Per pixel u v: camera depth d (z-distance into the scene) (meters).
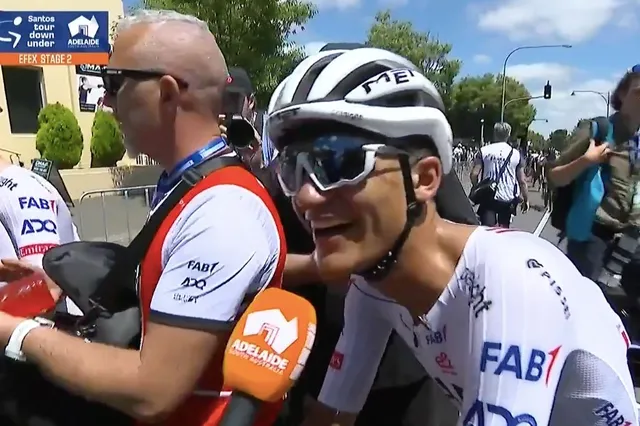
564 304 1.07
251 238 1.44
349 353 1.55
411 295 1.19
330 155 1.05
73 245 1.66
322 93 1.06
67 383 1.39
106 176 16.28
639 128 3.68
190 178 1.50
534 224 11.39
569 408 1.10
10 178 2.17
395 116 1.05
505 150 8.02
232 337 1.10
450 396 1.34
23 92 17.02
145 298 1.49
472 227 1.19
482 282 1.10
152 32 1.54
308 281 2.08
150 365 1.36
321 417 1.63
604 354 1.10
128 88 1.56
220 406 1.46
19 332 1.44
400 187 1.09
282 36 14.62
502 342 1.06
